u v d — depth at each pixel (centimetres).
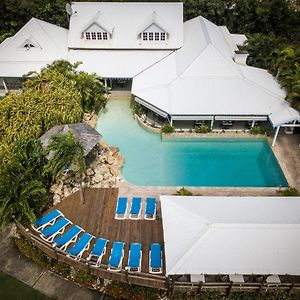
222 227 2517
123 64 4734
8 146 3412
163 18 4862
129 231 2980
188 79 4178
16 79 4803
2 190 2823
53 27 5088
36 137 3625
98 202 3253
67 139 2995
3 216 2753
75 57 4800
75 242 2877
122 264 2717
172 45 4812
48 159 3219
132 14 4897
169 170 3700
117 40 4844
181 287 2547
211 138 4131
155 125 4225
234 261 2444
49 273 2836
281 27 6012
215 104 3988
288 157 3856
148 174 3638
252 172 3709
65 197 3297
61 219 3033
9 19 5938
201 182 3566
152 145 4028
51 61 4725
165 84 4234
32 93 3956
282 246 2494
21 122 3597
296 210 2786
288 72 4166
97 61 4769
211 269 2419
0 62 4719
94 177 3472
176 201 2848
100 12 4884
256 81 4250
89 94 4294
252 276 2662
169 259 2470
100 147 3878
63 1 6156
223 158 3878
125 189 3422
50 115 3762
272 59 4809
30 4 5884
